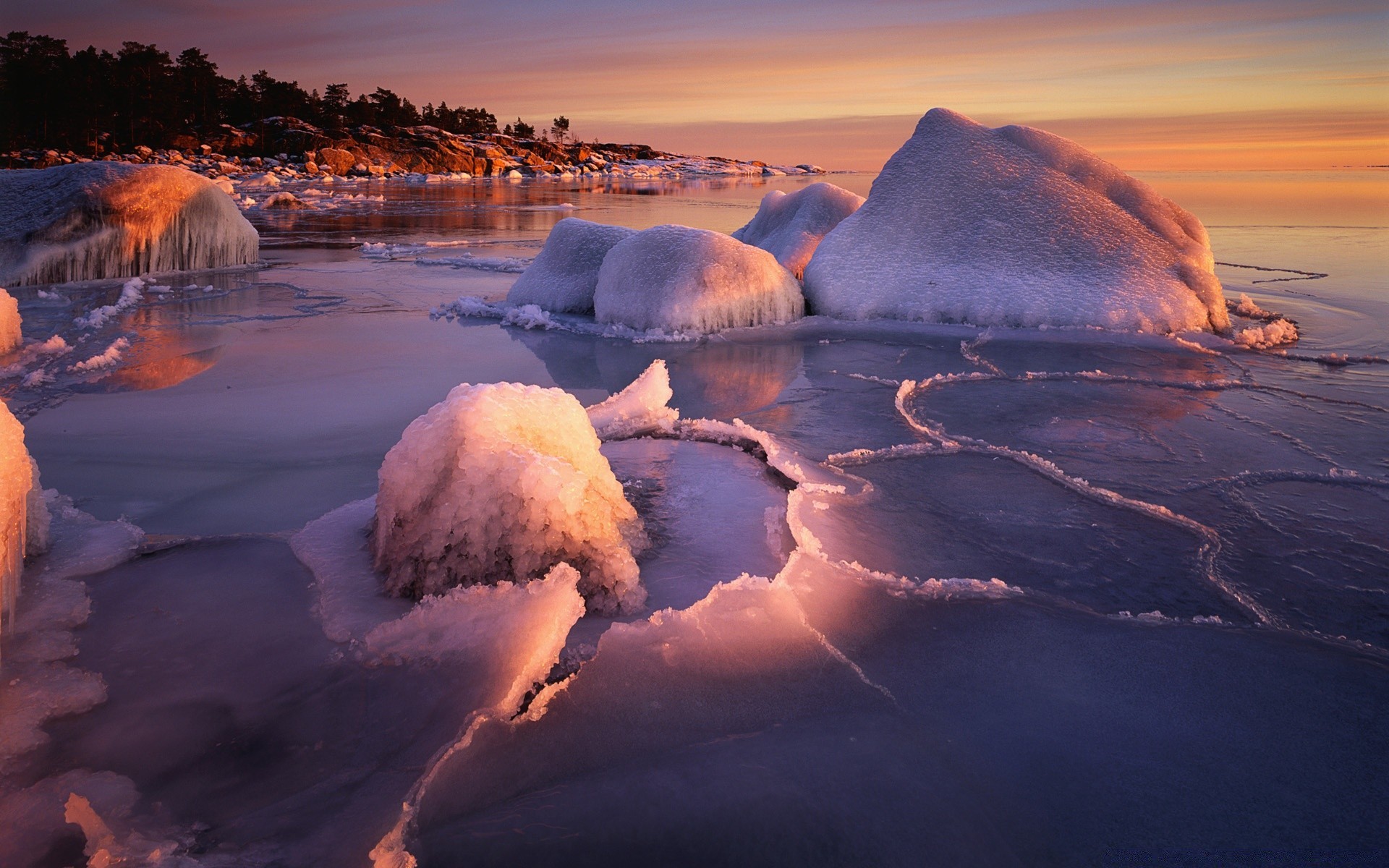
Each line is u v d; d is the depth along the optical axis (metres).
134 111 50.50
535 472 1.86
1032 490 2.66
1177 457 2.98
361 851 1.14
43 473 2.67
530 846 1.15
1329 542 2.28
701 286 5.42
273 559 2.04
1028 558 2.16
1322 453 3.03
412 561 1.86
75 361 4.30
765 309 5.66
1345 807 1.26
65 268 7.00
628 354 4.78
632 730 1.40
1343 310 5.88
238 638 1.68
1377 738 1.43
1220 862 1.14
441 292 6.93
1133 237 5.77
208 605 1.81
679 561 2.07
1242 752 1.38
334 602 1.81
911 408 3.65
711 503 2.45
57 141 46.81
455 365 4.38
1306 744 1.41
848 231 6.18
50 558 1.99
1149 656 1.67
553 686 1.52
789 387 4.03
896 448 3.05
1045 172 6.18
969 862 1.13
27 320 5.45
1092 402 3.74
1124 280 5.51
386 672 1.56
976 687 1.55
